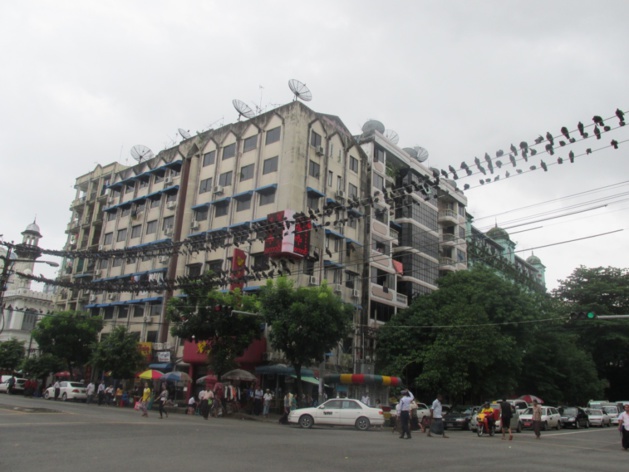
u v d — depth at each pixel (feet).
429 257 153.69
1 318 83.51
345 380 102.83
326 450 41.11
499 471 33.32
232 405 94.99
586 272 166.61
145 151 174.91
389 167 150.20
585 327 152.76
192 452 35.96
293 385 108.37
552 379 134.72
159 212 150.00
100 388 109.29
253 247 120.37
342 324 94.17
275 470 29.53
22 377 166.91
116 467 28.37
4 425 46.68
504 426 66.59
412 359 117.08
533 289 159.12
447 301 119.85
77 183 195.21
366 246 133.49
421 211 153.99
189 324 97.71
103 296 157.48
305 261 115.24
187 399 116.88
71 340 132.87
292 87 126.93
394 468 32.68
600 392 152.35
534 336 125.80
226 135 138.31
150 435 45.93
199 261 130.72
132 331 143.33
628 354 154.20
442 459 39.01
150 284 86.38
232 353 97.91
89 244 175.83
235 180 131.03
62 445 36.37
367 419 71.20
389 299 134.92
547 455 45.75
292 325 88.79
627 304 154.61
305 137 124.47
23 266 193.57
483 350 101.60
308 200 121.49
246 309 98.17
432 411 68.18
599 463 40.70
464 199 176.04
